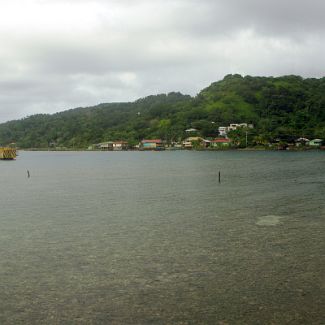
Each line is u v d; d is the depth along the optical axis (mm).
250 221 34188
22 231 32031
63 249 26578
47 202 47469
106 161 150500
